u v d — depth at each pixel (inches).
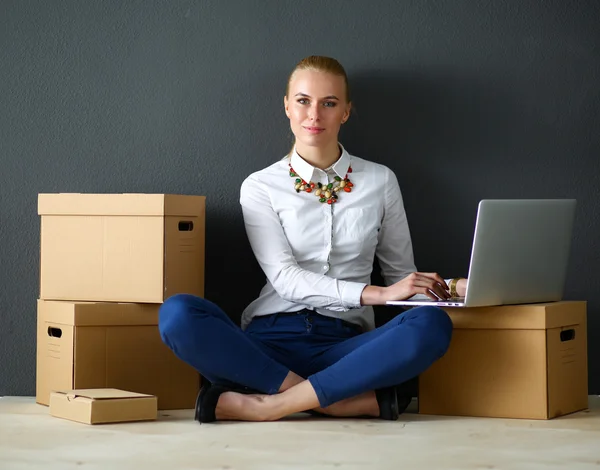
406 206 132.8
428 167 132.3
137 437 95.7
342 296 111.0
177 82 133.7
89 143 134.3
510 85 131.3
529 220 106.7
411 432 98.3
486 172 131.7
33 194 134.3
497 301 107.2
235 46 133.4
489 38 131.3
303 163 120.0
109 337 115.6
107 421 104.4
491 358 109.2
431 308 104.8
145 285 115.6
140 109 134.2
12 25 134.4
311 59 120.8
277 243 117.5
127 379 116.4
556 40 130.8
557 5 130.6
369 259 121.3
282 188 119.7
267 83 133.3
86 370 114.2
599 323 130.4
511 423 104.7
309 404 103.0
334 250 118.6
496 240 103.3
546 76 130.9
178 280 116.9
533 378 107.5
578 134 130.6
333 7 132.6
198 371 111.2
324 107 118.7
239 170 133.7
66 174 134.6
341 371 102.7
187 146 133.7
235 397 104.8
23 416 111.0
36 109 134.4
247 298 133.6
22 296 133.8
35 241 134.0
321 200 119.2
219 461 83.5
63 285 119.2
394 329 102.9
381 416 106.7
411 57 132.1
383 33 132.2
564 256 114.6
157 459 84.4
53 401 110.7
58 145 134.5
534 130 131.3
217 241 133.9
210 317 103.7
